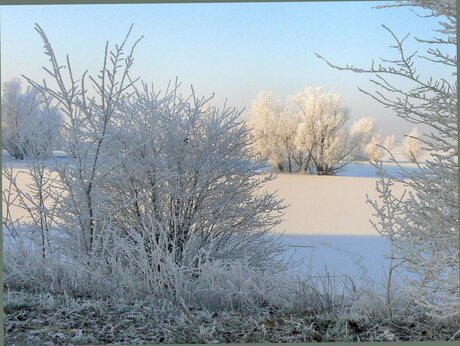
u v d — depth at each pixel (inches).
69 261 174.6
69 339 137.1
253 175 195.6
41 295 164.7
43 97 179.9
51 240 183.0
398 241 138.8
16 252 179.8
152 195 188.2
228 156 192.1
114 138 181.9
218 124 191.2
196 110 189.8
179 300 165.3
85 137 175.5
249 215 194.7
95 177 178.9
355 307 155.7
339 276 171.2
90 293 170.1
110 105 171.2
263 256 199.8
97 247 178.1
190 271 179.0
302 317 156.5
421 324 148.6
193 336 142.3
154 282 170.9
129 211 189.9
